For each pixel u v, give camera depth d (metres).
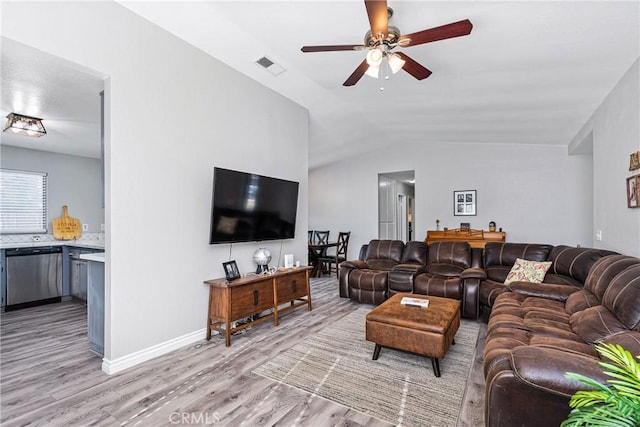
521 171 6.16
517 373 1.42
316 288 5.74
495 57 2.87
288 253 4.50
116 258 2.55
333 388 2.28
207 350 2.94
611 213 3.34
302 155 4.77
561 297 2.93
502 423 1.49
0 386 2.29
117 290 2.55
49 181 5.00
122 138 2.60
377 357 2.74
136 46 2.70
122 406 2.05
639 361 1.38
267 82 3.98
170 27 2.89
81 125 3.96
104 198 2.58
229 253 3.59
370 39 2.26
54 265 4.60
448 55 2.88
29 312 4.12
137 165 2.70
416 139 6.84
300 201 4.73
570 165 5.79
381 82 3.73
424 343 2.47
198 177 3.22
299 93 4.31
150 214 2.79
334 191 8.23
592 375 1.30
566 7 2.12
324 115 5.15
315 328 3.55
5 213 4.61
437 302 3.03
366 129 6.05
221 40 3.09
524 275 3.70
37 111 3.54
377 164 7.67
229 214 3.36
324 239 8.09
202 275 3.26
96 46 2.44
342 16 2.62
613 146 3.27
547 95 3.62
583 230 5.68
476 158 6.55
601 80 3.12
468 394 2.21
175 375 2.46
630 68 2.83
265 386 2.30
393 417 1.95
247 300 3.29
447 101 4.17
